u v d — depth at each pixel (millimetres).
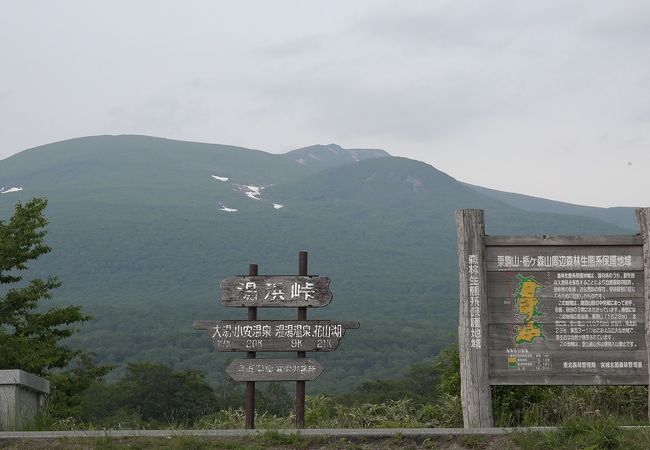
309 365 11055
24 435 9695
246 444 9312
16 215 25266
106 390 48125
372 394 38562
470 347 10609
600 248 10742
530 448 9023
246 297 11156
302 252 11328
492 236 10812
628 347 10609
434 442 9406
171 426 11930
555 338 10641
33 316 24969
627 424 9906
